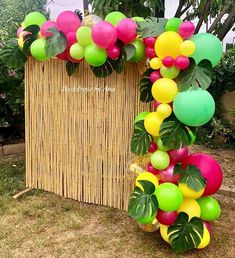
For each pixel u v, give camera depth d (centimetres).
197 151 541
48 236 279
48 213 314
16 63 311
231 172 443
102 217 307
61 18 266
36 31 288
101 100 301
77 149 321
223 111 579
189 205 253
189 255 255
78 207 324
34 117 335
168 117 243
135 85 283
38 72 324
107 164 310
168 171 250
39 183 348
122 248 263
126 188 305
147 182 244
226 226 300
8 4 817
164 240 272
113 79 292
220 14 365
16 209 321
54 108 324
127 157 299
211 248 265
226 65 564
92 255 255
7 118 502
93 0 334
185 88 232
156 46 238
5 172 414
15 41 306
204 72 234
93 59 257
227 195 372
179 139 239
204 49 233
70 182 332
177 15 394
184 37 236
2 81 458
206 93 232
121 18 260
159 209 243
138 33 249
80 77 305
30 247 264
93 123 308
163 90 235
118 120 296
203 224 257
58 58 298
